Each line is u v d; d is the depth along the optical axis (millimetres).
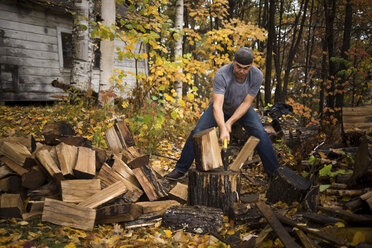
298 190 2588
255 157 4535
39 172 2506
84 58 7035
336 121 7594
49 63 9398
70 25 9977
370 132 2758
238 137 4953
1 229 2010
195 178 2703
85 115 5738
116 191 2469
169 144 5117
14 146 2588
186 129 6012
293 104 8641
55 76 9586
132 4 5398
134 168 2982
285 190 2684
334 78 9422
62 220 2229
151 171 2943
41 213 2322
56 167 2441
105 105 5652
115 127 3385
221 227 2375
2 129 4859
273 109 5805
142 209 2568
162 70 5254
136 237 2264
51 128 3088
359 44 12195
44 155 2520
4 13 8219
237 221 2449
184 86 11539
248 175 3881
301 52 15852
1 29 8180
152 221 2516
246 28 7336
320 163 2943
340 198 2393
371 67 9586
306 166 3174
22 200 2461
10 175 2510
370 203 1989
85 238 2135
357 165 2268
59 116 5824
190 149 3406
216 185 2635
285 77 11352
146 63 11906
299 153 3973
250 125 3309
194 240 2229
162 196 2840
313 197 2408
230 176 2631
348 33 9281
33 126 5180
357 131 3119
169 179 3506
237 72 3000
